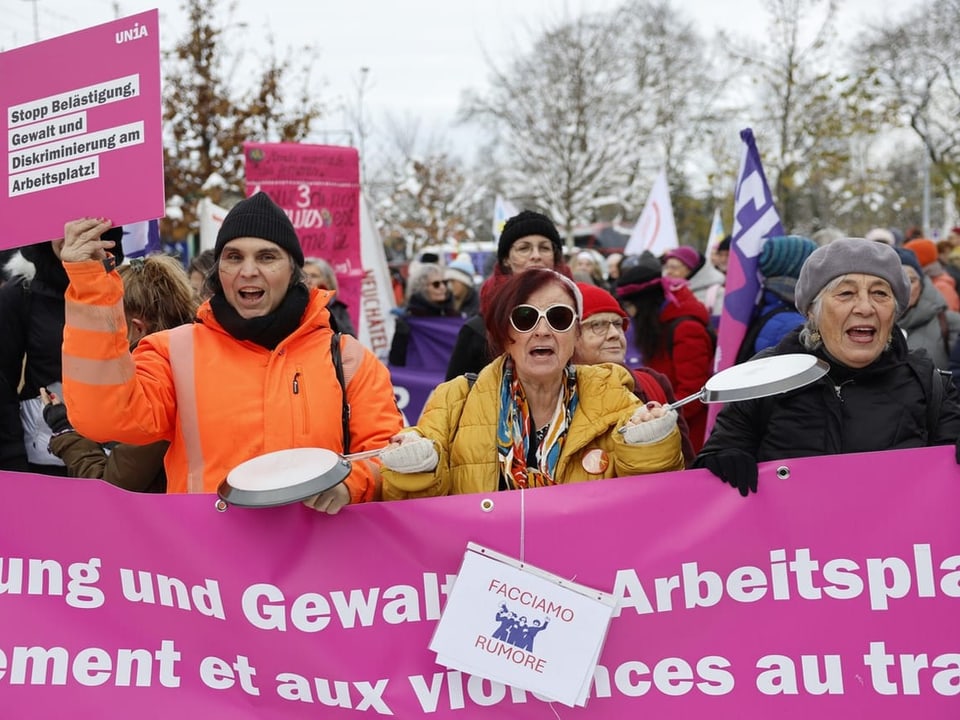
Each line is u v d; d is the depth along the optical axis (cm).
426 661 276
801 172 2406
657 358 618
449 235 3491
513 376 299
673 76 3244
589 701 272
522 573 274
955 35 2064
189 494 279
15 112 272
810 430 306
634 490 277
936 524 271
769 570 274
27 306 404
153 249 479
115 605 275
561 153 2786
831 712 270
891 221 4019
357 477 291
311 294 318
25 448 410
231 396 300
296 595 277
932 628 270
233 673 274
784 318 516
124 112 265
